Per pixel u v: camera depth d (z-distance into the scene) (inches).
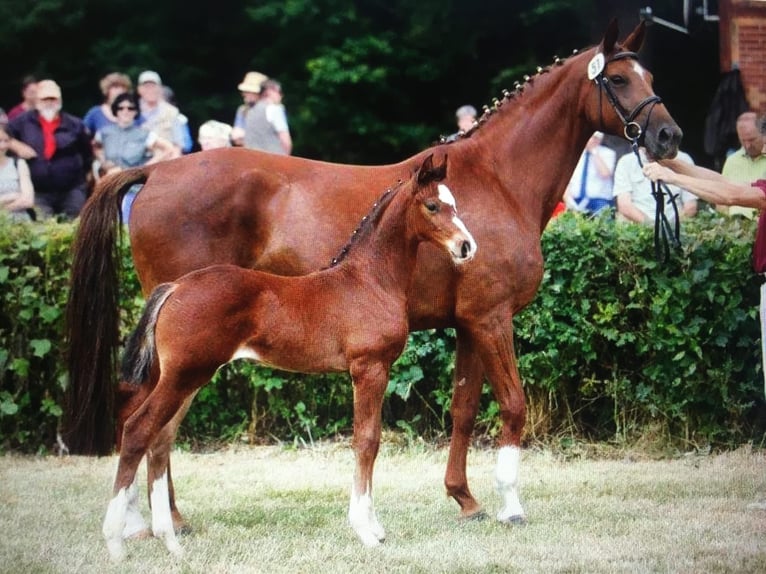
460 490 260.8
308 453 339.3
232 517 264.5
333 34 644.1
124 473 218.8
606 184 407.8
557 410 342.3
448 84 658.8
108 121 465.7
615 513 264.7
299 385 345.4
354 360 229.3
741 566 221.0
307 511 270.5
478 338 251.1
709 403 335.0
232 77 690.8
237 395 350.6
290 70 665.6
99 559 225.9
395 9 646.5
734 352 335.9
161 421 219.6
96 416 260.4
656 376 334.3
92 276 259.6
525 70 629.9
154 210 252.4
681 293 329.1
